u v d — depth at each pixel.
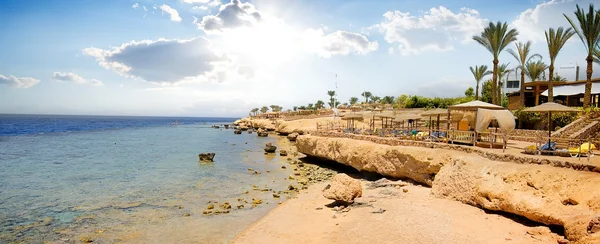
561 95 38.75
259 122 96.19
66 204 18.02
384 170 23.22
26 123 138.00
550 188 12.37
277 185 23.41
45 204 17.98
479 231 11.85
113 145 50.44
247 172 28.23
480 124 20.42
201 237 13.56
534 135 26.33
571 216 10.59
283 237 12.56
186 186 22.61
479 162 16.16
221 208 17.62
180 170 28.73
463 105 22.41
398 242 11.05
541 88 42.81
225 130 100.69
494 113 20.25
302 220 14.55
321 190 21.23
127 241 13.09
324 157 31.72
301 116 83.00
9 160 33.62
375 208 15.39
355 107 91.62
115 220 15.55
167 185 22.84
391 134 30.19
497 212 13.80
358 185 16.83
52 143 52.34
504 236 11.30
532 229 11.70
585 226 9.51
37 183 23.06
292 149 46.31
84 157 36.38
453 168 17.16
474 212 14.10
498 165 15.31
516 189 13.44
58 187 21.91
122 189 21.53
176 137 69.31
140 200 18.97
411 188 19.69
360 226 12.90
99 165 30.94
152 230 14.31
